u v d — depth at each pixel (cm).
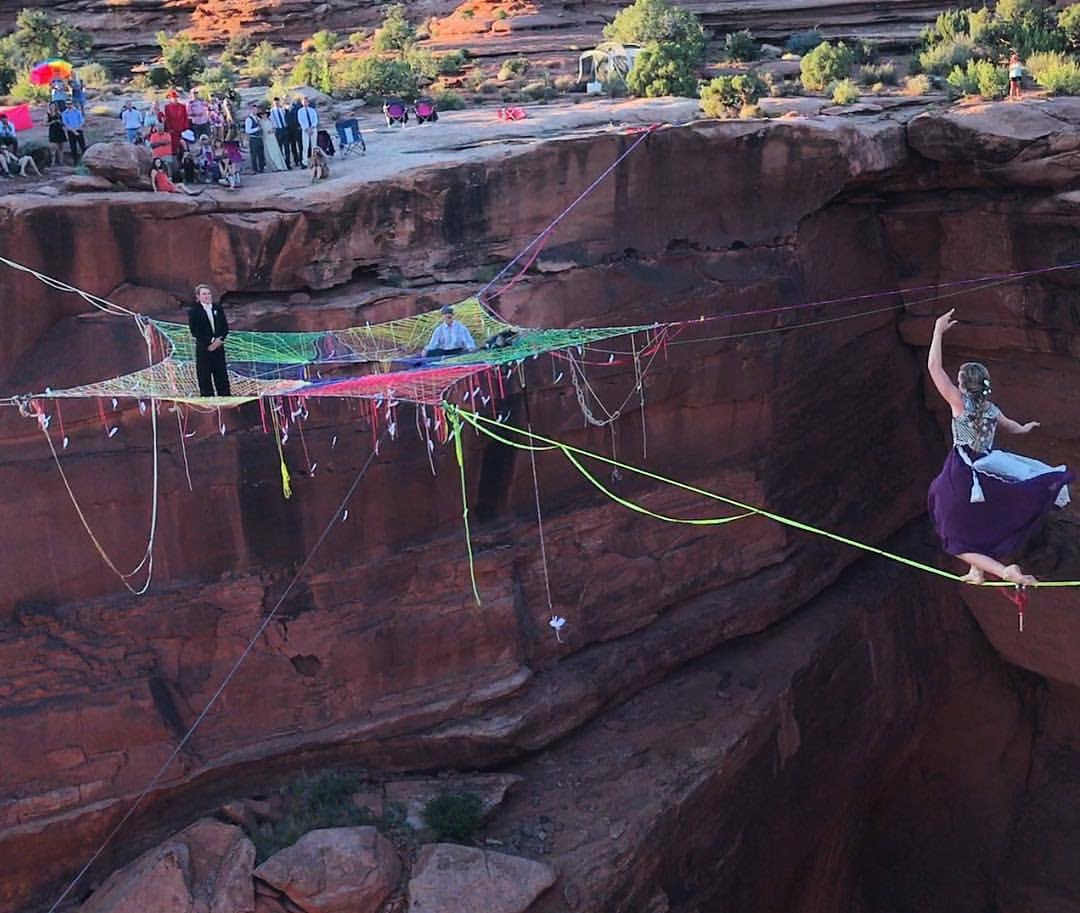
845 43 3111
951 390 799
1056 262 2225
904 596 2500
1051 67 2470
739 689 2112
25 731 1634
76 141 2009
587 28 3422
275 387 1612
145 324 1655
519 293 1891
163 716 1700
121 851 1705
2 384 1605
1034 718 2700
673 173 2008
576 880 1723
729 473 2148
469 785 1844
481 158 1859
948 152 2216
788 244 2166
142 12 3625
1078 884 2592
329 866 1616
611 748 1972
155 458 1672
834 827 2450
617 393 1981
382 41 3362
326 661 1797
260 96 2889
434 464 1836
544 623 1977
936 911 2686
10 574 1634
